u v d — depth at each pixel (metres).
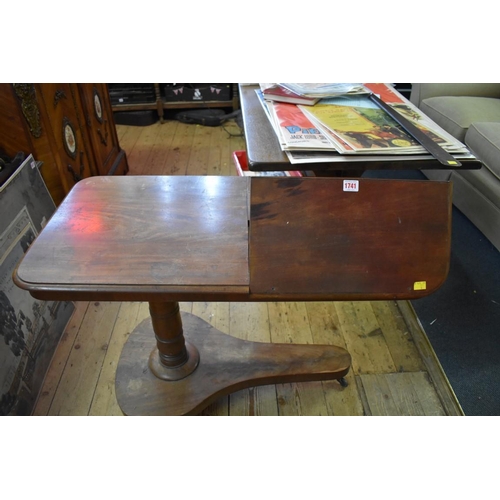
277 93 1.31
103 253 0.82
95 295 0.76
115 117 3.18
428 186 0.83
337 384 1.35
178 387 1.22
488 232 1.85
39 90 1.41
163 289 0.76
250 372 1.25
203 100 3.20
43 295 0.76
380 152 1.01
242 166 2.01
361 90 1.38
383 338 1.49
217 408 1.28
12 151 1.40
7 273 1.17
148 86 3.09
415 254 0.81
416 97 2.36
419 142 1.06
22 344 1.22
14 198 1.21
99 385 1.32
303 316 1.57
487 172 1.81
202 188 1.03
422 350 1.45
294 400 1.31
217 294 0.77
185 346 1.26
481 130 1.80
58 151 1.57
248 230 0.87
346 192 0.81
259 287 0.78
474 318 1.57
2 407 1.12
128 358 1.30
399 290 0.80
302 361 1.29
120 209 0.94
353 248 0.80
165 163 2.66
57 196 1.61
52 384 1.32
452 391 1.32
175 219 0.92
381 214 0.81
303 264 0.79
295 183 0.81
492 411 1.27
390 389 1.33
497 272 1.77
